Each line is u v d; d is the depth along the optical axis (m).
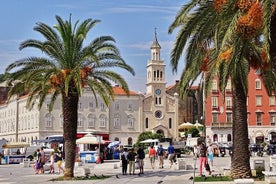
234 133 23.98
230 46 18.30
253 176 24.72
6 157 60.53
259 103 93.94
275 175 21.69
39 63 29.19
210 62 22.31
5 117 127.69
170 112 115.25
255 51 21.31
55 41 29.30
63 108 30.14
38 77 29.20
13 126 120.38
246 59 21.97
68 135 30.09
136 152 38.41
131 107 112.88
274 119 93.44
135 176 30.88
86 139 53.38
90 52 28.47
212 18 18.25
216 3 15.59
